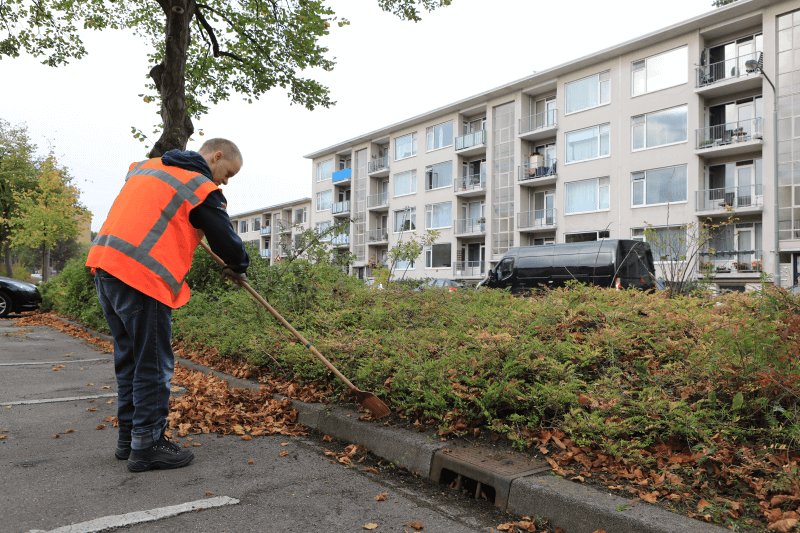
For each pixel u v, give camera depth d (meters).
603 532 2.21
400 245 8.62
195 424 3.88
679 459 2.71
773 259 19.80
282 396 4.55
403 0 9.43
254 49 10.54
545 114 27.59
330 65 10.78
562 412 3.25
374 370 4.08
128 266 2.85
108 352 7.71
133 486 2.71
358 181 40.53
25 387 5.20
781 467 2.53
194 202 3.01
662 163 22.55
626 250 13.47
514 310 5.26
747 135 20.75
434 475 3.01
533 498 2.49
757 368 2.96
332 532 2.29
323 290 6.60
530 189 28.55
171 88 8.50
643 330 4.25
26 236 24.95
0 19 9.91
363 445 3.54
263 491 2.72
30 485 2.67
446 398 3.54
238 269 3.26
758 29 20.81
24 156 33.69
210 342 6.45
